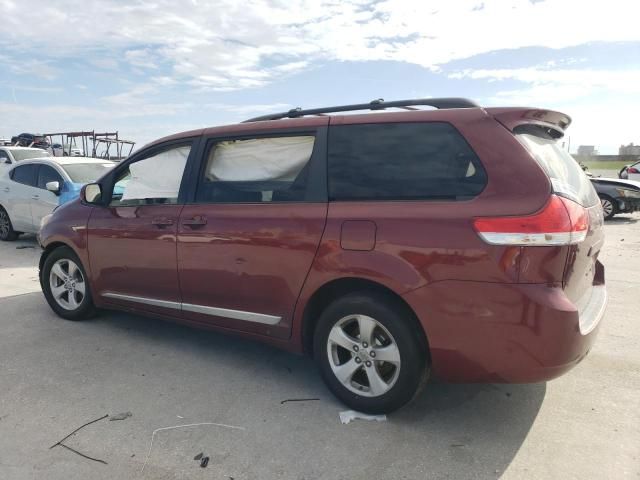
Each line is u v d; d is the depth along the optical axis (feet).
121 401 10.73
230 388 11.37
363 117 10.39
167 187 13.09
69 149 71.77
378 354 9.78
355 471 8.34
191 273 12.26
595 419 9.94
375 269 9.43
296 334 10.87
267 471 8.35
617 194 43.04
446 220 8.90
